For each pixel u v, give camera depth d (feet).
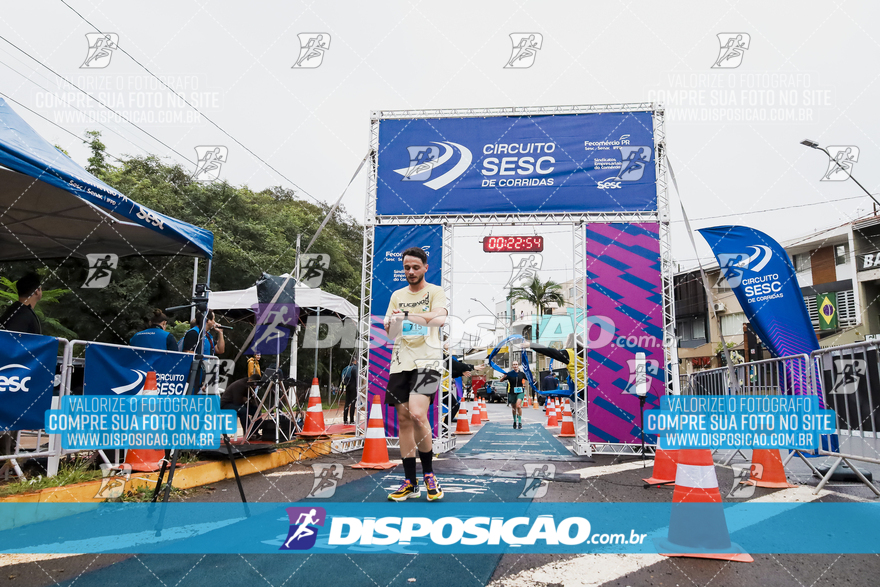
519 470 18.80
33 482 12.53
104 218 18.75
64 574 8.36
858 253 73.26
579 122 26.43
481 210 26.27
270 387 22.57
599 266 25.62
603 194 25.86
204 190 58.08
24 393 12.66
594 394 24.77
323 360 69.15
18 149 12.83
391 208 26.78
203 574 8.36
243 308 27.91
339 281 79.41
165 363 17.49
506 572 8.53
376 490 14.87
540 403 99.40
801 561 9.07
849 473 16.85
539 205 26.05
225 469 16.81
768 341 20.59
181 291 51.21
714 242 22.02
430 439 13.74
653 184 25.75
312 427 25.63
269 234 62.69
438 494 13.53
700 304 98.32
